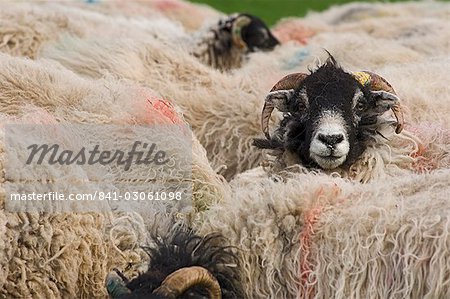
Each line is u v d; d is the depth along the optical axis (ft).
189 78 59.41
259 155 53.98
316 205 39.58
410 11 92.32
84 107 46.85
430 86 54.39
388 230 37.81
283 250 39.22
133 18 83.82
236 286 39.22
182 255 38.06
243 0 140.05
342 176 44.73
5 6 68.33
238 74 61.41
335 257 38.32
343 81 44.47
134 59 59.36
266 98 46.39
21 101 47.26
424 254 36.96
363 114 45.11
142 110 46.01
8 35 63.62
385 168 45.50
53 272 37.45
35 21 64.75
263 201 40.24
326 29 83.30
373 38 71.36
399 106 45.68
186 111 55.52
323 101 44.01
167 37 73.41
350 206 39.19
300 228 39.29
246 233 39.58
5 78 48.34
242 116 55.11
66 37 63.21
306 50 65.31
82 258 38.27
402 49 65.16
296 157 45.73
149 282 36.42
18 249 36.83
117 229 39.75
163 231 40.81
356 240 38.06
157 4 93.25
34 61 53.47
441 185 39.29
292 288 38.96
